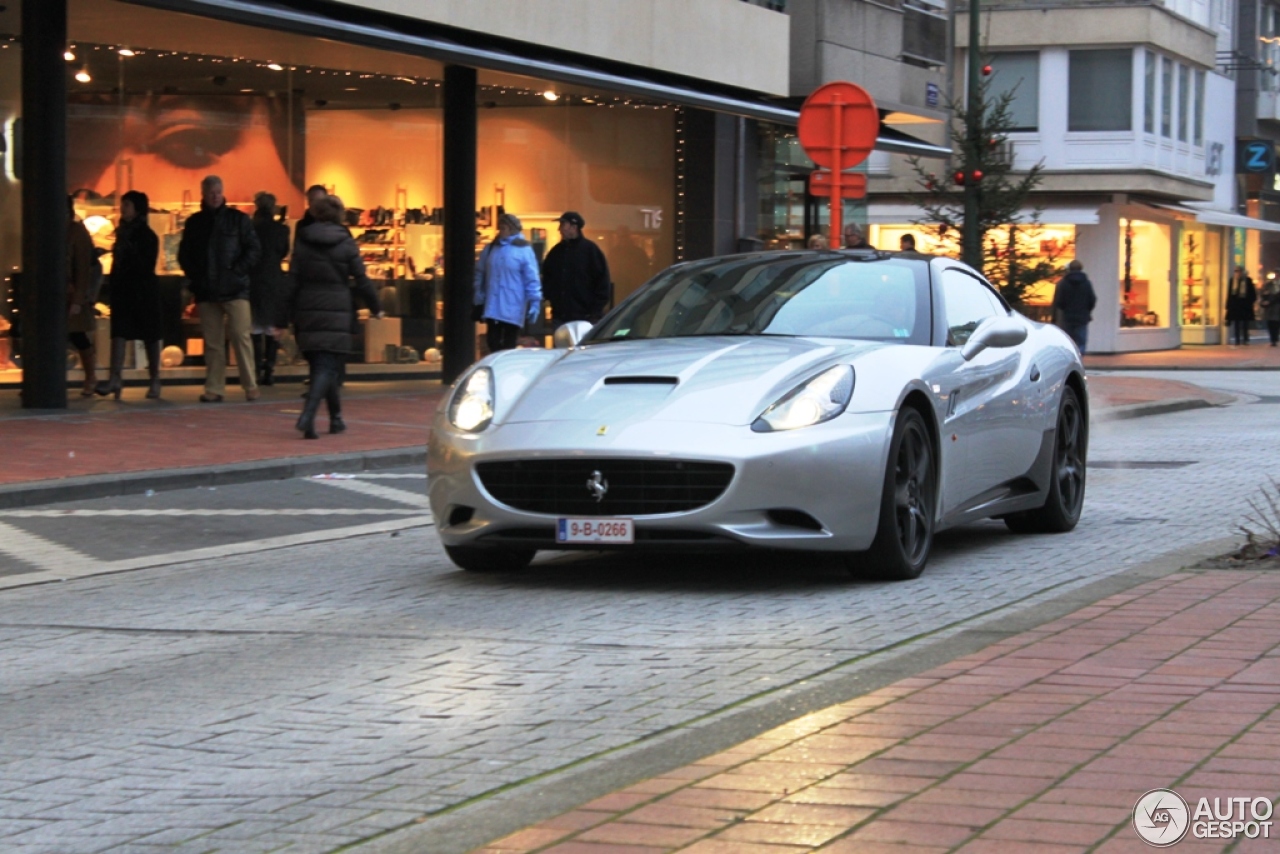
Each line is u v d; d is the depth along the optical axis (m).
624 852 4.63
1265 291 64.12
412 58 25.55
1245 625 7.71
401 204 28.08
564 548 9.50
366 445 17.75
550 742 6.40
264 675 7.78
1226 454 18.80
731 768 5.47
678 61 28.64
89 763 6.31
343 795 5.77
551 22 25.41
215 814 5.61
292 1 20.94
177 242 25.28
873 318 10.82
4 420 18.66
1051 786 5.12
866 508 9.51
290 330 26.41
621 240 31.23
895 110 37.00
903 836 4.67
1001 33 54.69
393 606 9.55
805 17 33.94
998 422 11.10
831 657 7.80
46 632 9.03
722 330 10.87
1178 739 5.66
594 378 9.95
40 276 19.42
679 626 8.69
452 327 26.27
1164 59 56.25
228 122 25.80
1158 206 56.19
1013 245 33.34
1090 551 11.34
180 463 15.77
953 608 9.08
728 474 9.13
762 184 33.34
